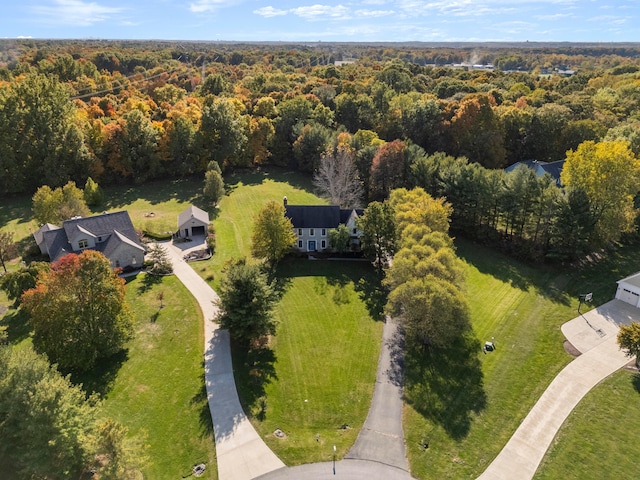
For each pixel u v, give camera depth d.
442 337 40.66
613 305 50.91
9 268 54.97
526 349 43.72
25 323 44.94
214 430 33.44
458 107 90.44
